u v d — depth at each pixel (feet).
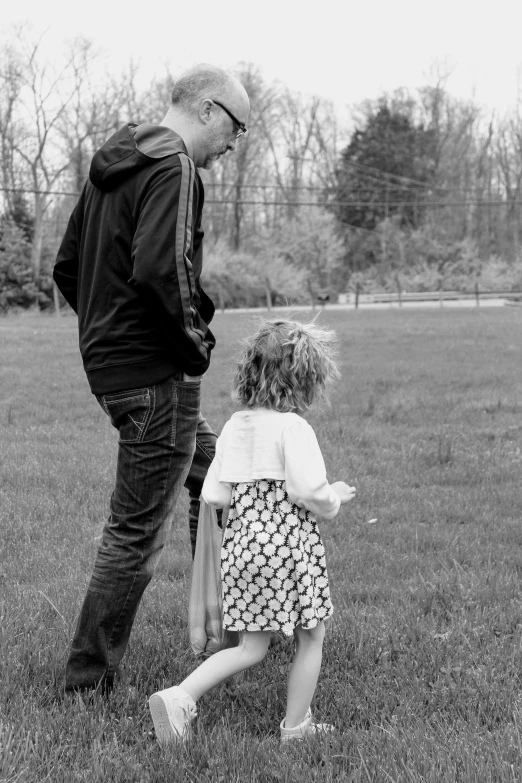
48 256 159.43
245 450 10.75
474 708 11.39
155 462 11.07
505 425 33.88
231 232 227.40
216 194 224.12
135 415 10.96
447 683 12.14
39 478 24.08
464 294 189.57
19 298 149.59
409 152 258.57
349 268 244.42
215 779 9.40
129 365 10.91
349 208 253.03
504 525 20.77
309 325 11.18
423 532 20.10
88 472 24.76
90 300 11.11
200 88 11.57
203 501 11.32
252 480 10.62
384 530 20.22
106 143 11.12
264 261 186.29
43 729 10.36
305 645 10.85
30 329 82.84
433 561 17.97
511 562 17.95
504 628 14.17
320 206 226.58
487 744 10.11
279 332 10.85
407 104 279.90
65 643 12.89
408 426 33.91
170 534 19.76
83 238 11.59
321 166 257.75
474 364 54.49
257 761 9.82
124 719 10.74
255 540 10.51
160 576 16.88
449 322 96.17
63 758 9.92
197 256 11.50
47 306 152.35
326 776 9.41
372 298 193.77
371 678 12.27
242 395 10.90
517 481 25.34
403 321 99.14
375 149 255.09
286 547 10.50
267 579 10.46
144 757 9.89
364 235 246.47
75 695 11.22
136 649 12.89
